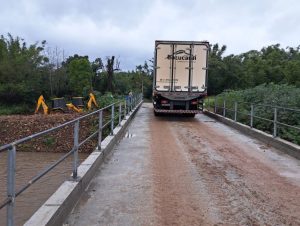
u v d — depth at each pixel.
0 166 15.59
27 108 50.94
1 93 51.84
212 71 64.56
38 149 24.42
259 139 15.10
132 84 65.25
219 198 7.46
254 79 66.94
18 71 55.09
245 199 7.42
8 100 52.50
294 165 10.57
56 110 35.72
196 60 22.41
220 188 8.15
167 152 12.23
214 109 26.50
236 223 6.18
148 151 12.38
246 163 10.73
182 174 9.32
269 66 69.06
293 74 59.16
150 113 28.55
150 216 6.44
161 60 22.38
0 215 9.05
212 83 64.88
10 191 4.45
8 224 4.47
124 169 9.80
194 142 14.37
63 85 55.44
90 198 7.35
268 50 87.00
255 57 79.62
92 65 60.72
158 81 22.52
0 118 29.33
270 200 7.38
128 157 11.38
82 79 54.19
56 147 24.67
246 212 6.70
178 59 22.38
